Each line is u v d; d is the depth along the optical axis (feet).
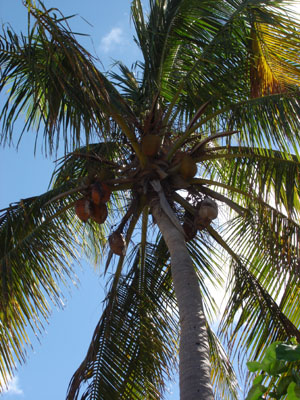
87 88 21.31
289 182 26.48
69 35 20.92
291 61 29.09
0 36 26.30
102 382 25.57
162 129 27.09
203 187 26.71
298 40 28.37
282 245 27.22
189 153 26.35
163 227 24.57
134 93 30.19
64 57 22.63
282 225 27.35
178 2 30.42
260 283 28.12
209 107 28.91
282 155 27.53
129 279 29.17
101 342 26.76
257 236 27.91
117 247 26.48
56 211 28.48
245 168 27.73
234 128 27.55
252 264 28.35
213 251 29.78
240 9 28.37
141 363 26.35
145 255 30.04
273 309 27.25
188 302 21.40
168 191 25.75
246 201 28.89
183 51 29.91
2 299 25.99
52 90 23.40
